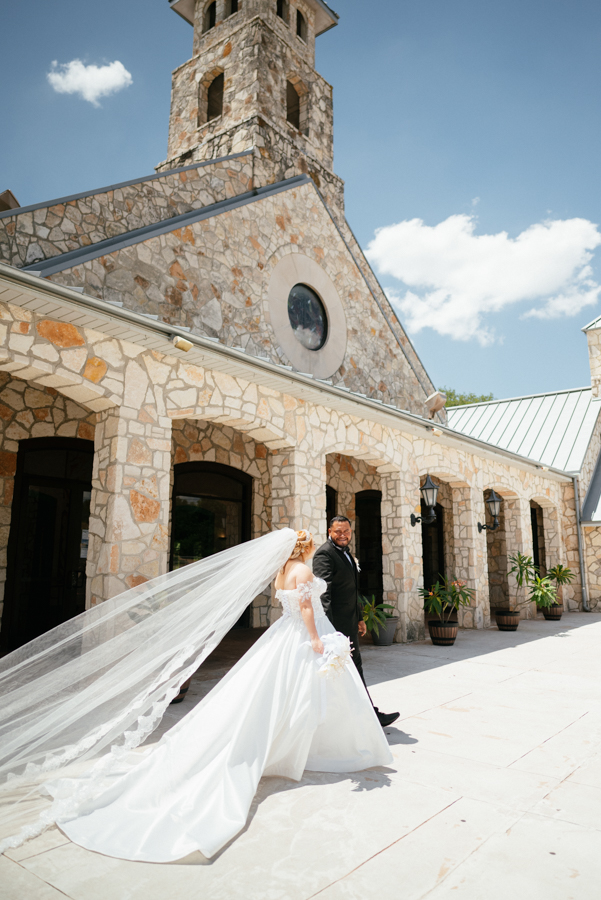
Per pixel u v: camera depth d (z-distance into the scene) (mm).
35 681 3221
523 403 20672
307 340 12375
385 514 10516
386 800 3068
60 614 9164
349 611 4262
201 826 2586
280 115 14281
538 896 2135
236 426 7844
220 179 11625
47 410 8953
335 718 3547
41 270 7730
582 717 4953
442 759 3797
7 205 10891
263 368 7176
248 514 12258
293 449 8289
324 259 13047
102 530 6027
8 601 8539
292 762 3346
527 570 13906
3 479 8508
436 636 9641
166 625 3441
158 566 6211
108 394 5930
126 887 2189
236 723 3115
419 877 2271
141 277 9000
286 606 3592
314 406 8695
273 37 14492
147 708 3240
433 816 2867
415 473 10789
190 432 11070
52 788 3008
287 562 3818
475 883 2229
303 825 2746
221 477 11969
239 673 3359
